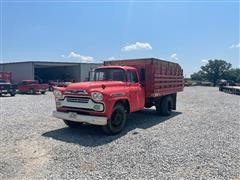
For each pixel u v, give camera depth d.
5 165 5.17
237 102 18.55
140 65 10.09
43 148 6.32
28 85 29.06
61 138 7.29
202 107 15.21
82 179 4.52
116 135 7.75
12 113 11.90
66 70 45.06
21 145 6.55
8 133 7.82
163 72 11.03
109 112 7.32
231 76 105.44
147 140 7.16
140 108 9.41
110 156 5.75
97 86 7.55
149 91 9.91
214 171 4.91
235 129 8.73
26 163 5.29
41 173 4.79
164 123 9.85
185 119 10.82
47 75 50.22
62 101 7.90
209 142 7.00
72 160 5.48
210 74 108.75
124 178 4.57
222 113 12.62
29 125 9.08
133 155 5.83
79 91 7.47
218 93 31.38
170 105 12.24
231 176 4.68
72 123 8.58
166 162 5.39
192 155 5.86
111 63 11.08
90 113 7.38
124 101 8.30
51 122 9.66
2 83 24.62
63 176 4.65
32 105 15.51
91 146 6.53
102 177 4.61
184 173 4.81
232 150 6.28
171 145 6.67
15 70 39.44
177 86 13.25
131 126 9.21
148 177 4.62
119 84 8.24
